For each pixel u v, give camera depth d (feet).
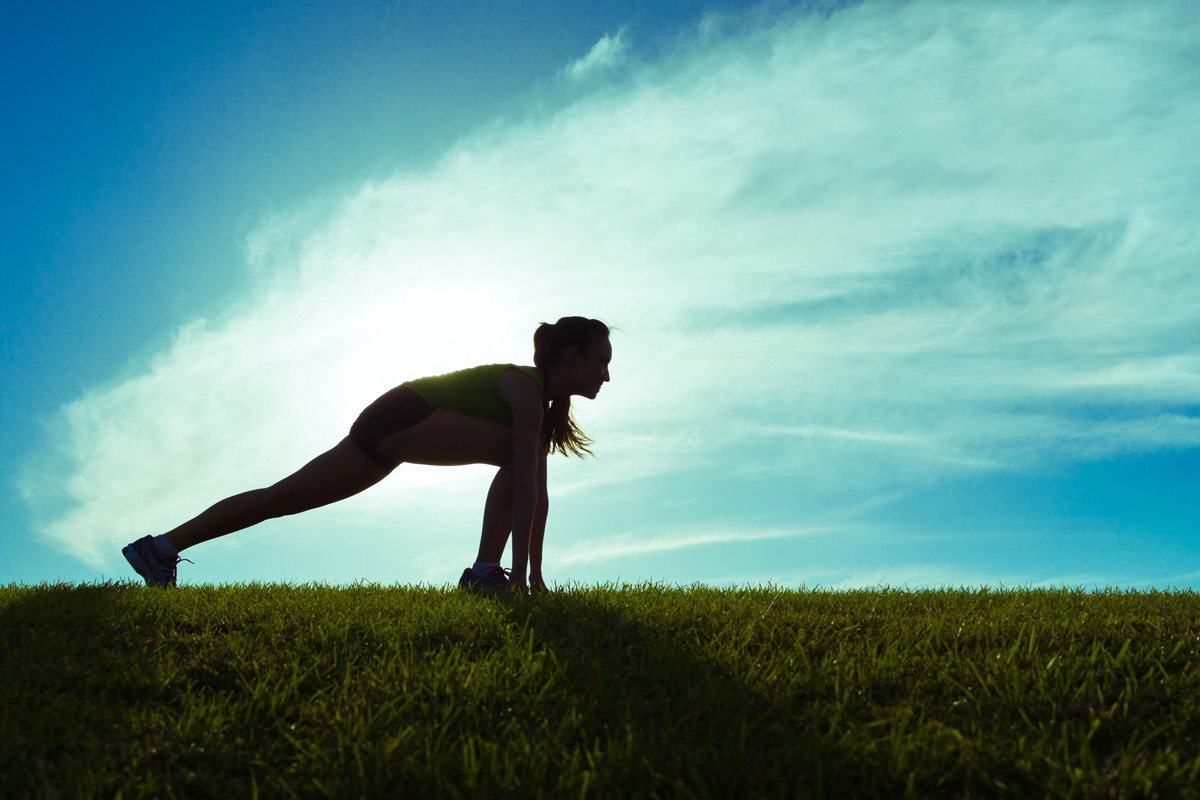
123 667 7.02
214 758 5.28
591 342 12.28
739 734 5.53
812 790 4.73
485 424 12.09
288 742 5.56
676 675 6.77
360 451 12.50
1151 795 4.59
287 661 7.24
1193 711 5.82
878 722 5.58
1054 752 5.20
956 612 9.94
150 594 10.81
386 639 8.00
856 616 9.57
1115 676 6.75
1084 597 12.20
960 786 4.89
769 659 7.54
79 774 4.97
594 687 6.45
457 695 6.26
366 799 4.63
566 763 5.05
